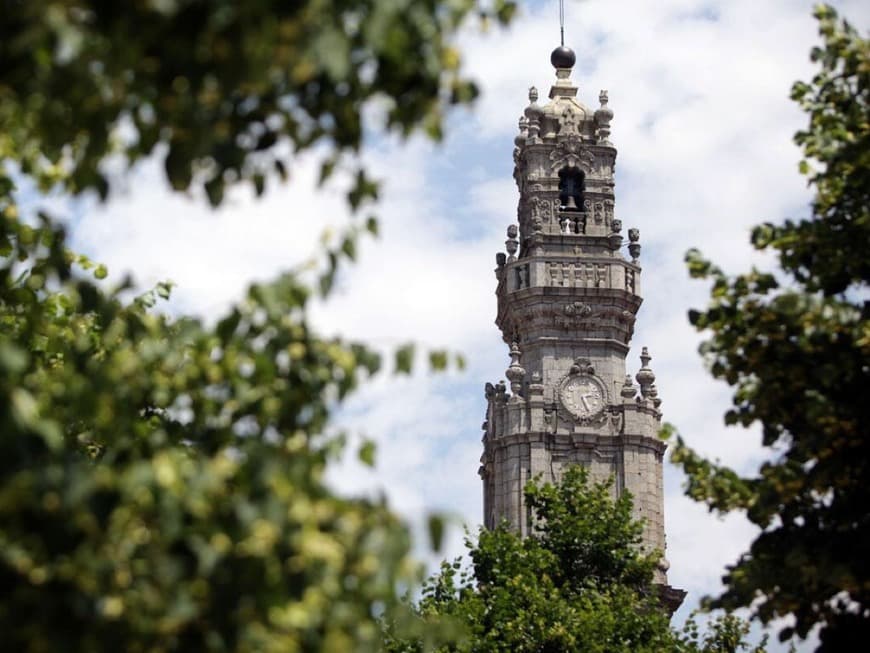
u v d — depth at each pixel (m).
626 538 97.81
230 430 24.80
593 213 141.88
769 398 32.22
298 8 19.45
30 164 29.67
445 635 24.64
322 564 20.44
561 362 136.62
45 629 19.22
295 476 20.92
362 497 21.36
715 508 33.44
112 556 19.89
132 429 25.31
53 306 30.70
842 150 32.91
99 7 19.03
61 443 21.50
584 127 145.12
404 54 20.70
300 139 21.31
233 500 20.53
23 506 19.62
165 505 20.25
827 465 31.25
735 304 32.25
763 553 32.38
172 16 18.97
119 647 19.58
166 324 27.89
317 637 20.80
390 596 21.48
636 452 134.12
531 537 96.19
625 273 139.12
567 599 93.69
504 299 140.62
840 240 32.88
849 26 33.88
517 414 134.88
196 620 20.23
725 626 84.44
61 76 19.73
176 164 20.55
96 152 20.67
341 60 19.52
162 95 20.08
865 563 30.78
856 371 31.52
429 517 21.09
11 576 19.72
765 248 33.31
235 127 20.94
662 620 90.44
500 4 22.67
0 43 19.31
